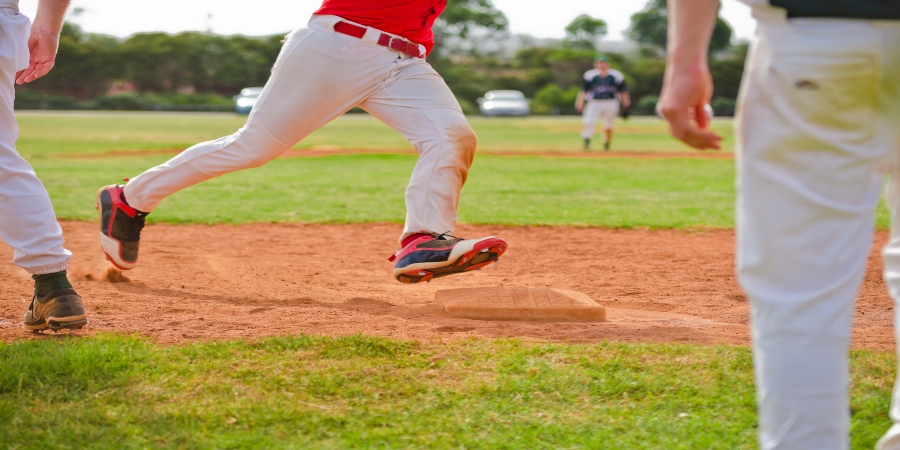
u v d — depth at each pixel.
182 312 3.77
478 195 9.44
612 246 6.11
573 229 6.96
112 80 59.91
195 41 62.31
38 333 3.28
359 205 8.34
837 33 1.36
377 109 3.74
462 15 72.69
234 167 3.88
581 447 2.14
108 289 4.31
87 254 5.44
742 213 1.51
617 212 7.96
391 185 10.30
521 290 3.97
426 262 3.59
